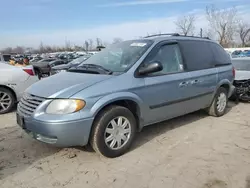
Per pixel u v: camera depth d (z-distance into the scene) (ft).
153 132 15.75
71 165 11.66
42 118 10.87
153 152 12.97
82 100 10.96
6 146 13.70
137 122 13.34
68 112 10.78
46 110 11.02
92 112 11.16
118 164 11.75
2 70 20.30
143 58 13.41
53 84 12.14
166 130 16.12
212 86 17.56
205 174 10.82
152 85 13.32
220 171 11.05
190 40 16.67
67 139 10.87
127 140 12.71
